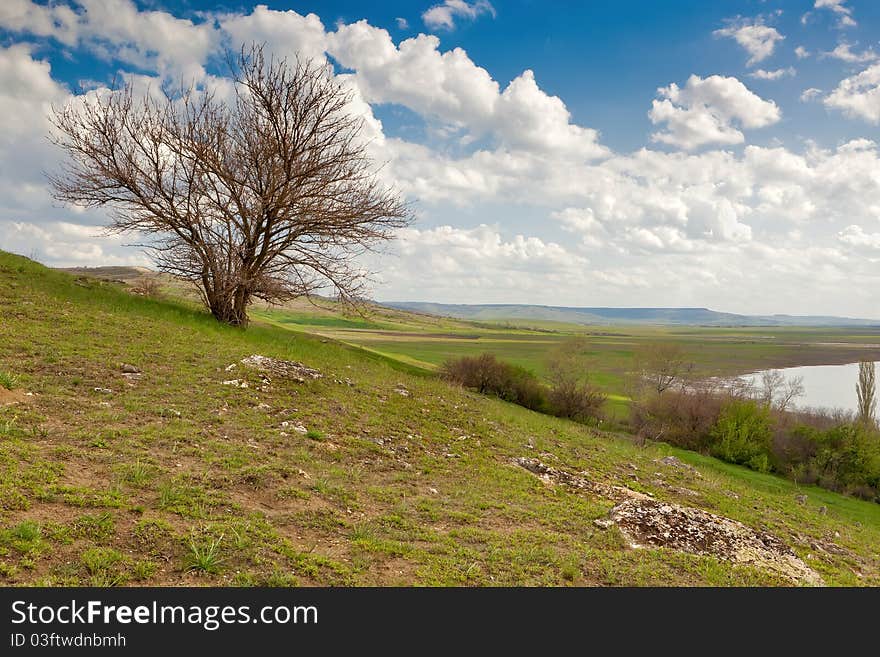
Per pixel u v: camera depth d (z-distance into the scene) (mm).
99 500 7461
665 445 52438
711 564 9977
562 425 33031
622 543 10453
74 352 16203
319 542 8023
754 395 89312
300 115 29422
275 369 19766
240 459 10562
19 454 8570
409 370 52094
